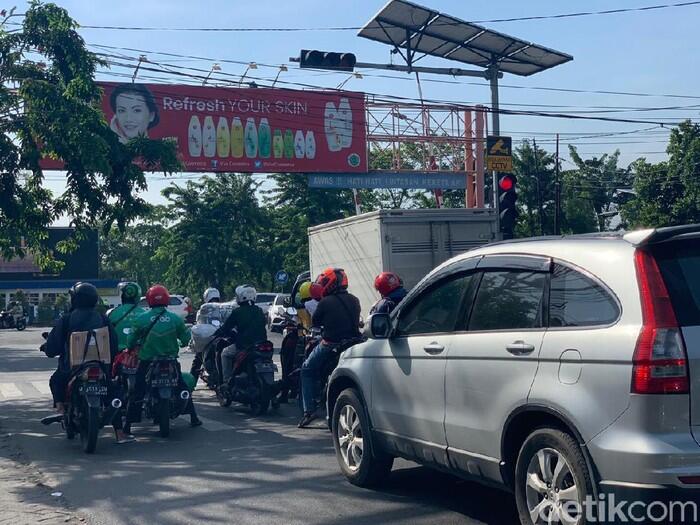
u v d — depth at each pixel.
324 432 10.35
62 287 61.22
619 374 4.65
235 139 29.12
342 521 6.43
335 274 10.62
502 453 5.49
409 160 36.03
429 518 6.48
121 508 6.95
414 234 15.03
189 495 7.31
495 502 6.90
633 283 4.77
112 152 15.20
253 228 46.28
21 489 7.69
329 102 30.19
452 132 31.41
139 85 27.97
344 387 7.79
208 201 46.09
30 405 13.60
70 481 7.97
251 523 6.42
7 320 46.62
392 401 6.79
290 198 45.19
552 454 5.09
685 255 4.85
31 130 14.52
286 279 36.75
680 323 4.61
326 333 10.51
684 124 36.06
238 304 12.00
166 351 10.31
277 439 9.95
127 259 88.62
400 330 6.80
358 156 30.58
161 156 15.83
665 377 4.51
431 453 6.29
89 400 9.22
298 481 7.73
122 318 10.59
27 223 15.73
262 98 29.47
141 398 10.29
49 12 14.75
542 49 25.89
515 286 5.64
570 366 4.96
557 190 38.62
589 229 45.16
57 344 9.72
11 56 14.71
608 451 4.64
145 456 9.12
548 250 5.48
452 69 20.67
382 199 47.28
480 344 5.72
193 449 9.47
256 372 11.65
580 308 5.07
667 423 4.51
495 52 26.38
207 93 28.80
